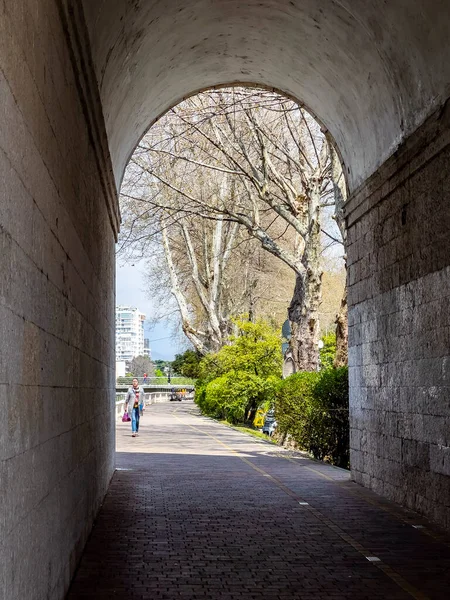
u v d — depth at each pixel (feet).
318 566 24.12
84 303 25.98
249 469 51.26
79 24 21.81
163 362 449.06
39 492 15.28
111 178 38.34
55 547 17.88
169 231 142.92
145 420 126.41
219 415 132.46
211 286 140.77
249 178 76.18
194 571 23.34
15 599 12.59
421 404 33.06
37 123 15.26
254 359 112.47
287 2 38.65
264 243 78.48
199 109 70.64
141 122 48.49
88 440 27.27
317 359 75.10
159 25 36.32
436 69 30.68
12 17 12.51
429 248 32.17
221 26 42.32
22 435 13.28
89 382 27.84
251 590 21.35
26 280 13.78
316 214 73.67
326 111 47.44
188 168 98.48
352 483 43.65
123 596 20.51
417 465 33.60
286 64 46.68
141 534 28.63
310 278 74.59
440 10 28.40
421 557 25.41
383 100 37.40
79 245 24.07
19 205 13.10
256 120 75.66
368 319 41.37
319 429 57.77
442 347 30.68
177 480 44.86
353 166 45.14
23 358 13.43
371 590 21.45
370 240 41.04
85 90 24.68
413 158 33.83
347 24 36.47
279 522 31.40
